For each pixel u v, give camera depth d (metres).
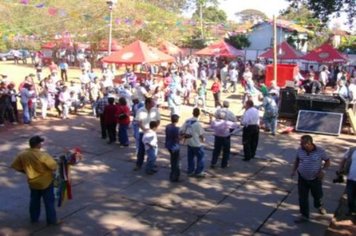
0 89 15.91
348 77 27.72
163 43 32.06
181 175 10.70
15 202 8.67
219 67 33.03
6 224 7.67
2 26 32.56
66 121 16.80
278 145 13.95
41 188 7.44
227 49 30.47
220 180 10.45
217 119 11.15
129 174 10.68
